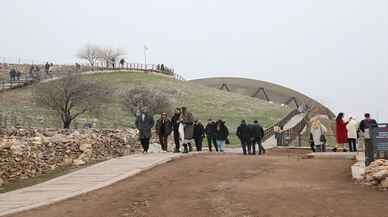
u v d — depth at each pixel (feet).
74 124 156.97
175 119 83.30
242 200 39.52
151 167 62.49
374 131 49.39
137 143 96.12
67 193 47.39
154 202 40.98
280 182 48.32
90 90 172.45
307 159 70.08
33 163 68.59
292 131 147.02
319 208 35.47
